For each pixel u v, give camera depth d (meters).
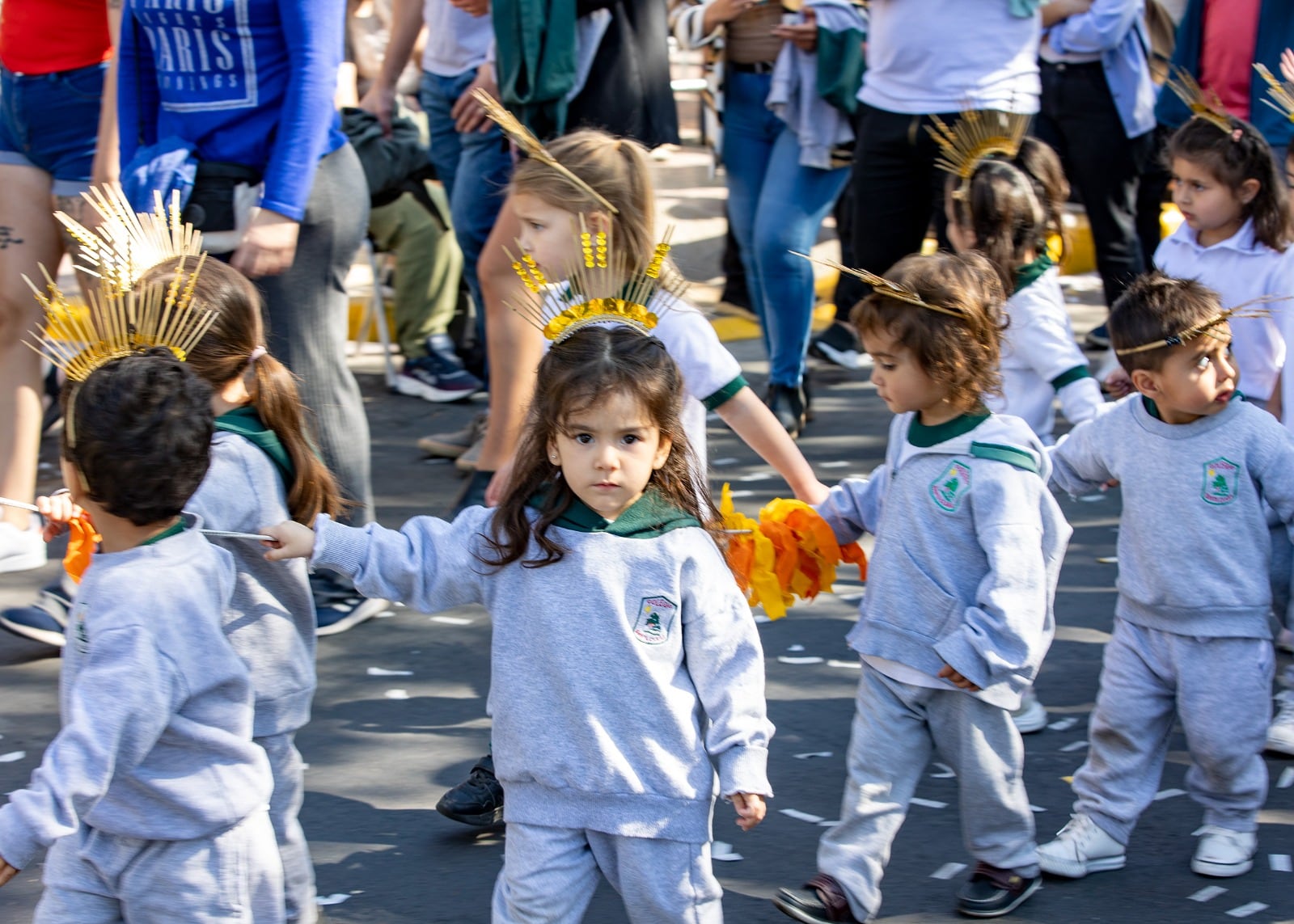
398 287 8.77
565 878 3.16
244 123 5.08
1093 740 4.14
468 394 8.77
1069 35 8.17
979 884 3.86
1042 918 3.84
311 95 5.00
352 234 5.40
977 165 5.11
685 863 3.18
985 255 4.66
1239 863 4.04
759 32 7.43
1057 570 3.73
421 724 4.95
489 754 4.74
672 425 3.17
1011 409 4.88
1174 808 4.41
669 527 3.19
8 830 2.69
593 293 3.74
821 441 7.94
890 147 7.18
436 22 7.69
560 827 3.15
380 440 8.07
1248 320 5.13
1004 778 3.71
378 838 4.24
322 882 4.01
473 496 6.16
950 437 3.66
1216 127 5.15
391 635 5.68
